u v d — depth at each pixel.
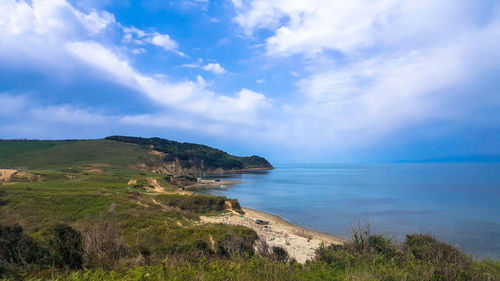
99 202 32.62
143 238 16.36
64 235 8.01
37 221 23.16
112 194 40.78
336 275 6.27
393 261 7.91
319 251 9.40
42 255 7.61
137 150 161.00
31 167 104.81
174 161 161.00
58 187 48.50
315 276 6.20
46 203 30.36
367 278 5.93
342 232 32.84
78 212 28.69
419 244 9.88
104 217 25.11
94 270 6.97
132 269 6.73
